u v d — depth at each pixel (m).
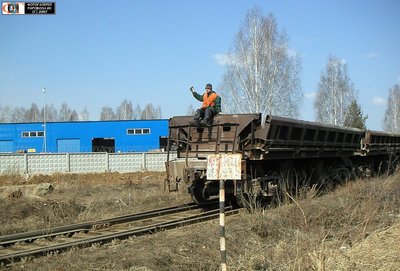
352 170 18.64
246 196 12.60
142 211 13.85
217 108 13.12
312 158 16.34
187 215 12.85
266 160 13.80
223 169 6.11
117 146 51.78
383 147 22.25
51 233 10.28
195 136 13.58
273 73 39.41
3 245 9.26
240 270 7.00
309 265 6.73
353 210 9.73
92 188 21.22
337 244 7.96
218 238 8.82
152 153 34.75
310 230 9.01
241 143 12.56
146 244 8.87
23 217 12.52
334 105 51.66
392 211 10.74
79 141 51.97
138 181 24.81
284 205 12.32
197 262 7.42
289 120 13.20
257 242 8.70
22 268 7.38
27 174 28.56
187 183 12.78
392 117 68.06
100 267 7.27
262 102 39.38
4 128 52.16
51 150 51.94
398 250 7.39
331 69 52.31
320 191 15.81
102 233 10.53
